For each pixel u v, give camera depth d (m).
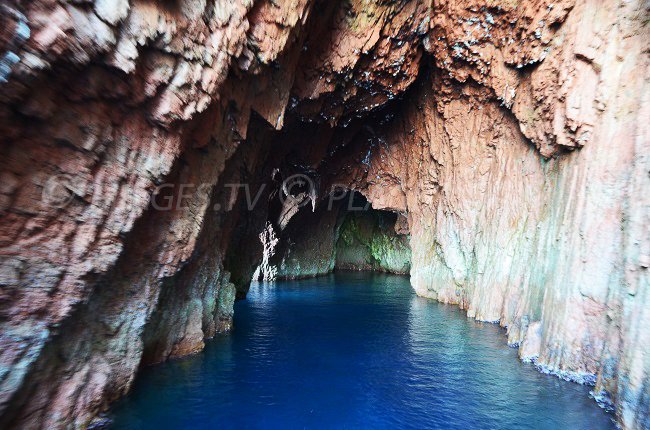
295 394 9.19
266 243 26.12
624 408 7.33
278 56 9.32
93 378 7.22
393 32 12.55
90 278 6.40
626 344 7.67
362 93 14.82
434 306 19.42
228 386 9.48
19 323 5.32
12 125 4.86
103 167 6.29
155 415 7.94
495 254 15.45
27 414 5.80
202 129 8.40
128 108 6.43
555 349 10.27
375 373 10.52
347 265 38.59
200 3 6.79
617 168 9.16
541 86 11.63
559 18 10.66
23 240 5.25
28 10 4.46
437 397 9.09
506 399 8.91
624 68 9.27
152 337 10.25
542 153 12.49
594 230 9.48
